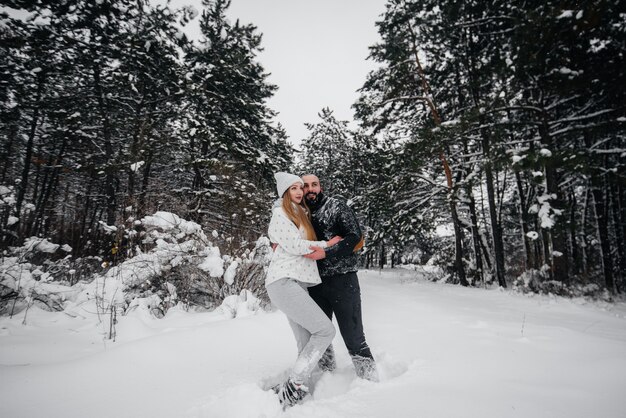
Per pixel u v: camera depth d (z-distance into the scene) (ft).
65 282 15.93
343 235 6.85
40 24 28.76
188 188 33.24
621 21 21.81
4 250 14.71
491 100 27.94
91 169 33.45
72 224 24.85
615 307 20.83
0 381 5.62
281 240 6.03
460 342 8.50
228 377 6.24
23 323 10.05
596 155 23.59
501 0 26.43
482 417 4.43
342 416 4.59
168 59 33.19
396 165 36.70
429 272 44.29
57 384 5.70
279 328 9.61
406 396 5.19
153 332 9.59
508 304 19.04
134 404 5.07
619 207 40.83
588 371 6.18
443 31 32.09
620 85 22.71
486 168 27.40
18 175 54.65
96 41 32.55
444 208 45.09
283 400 5.11
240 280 14.07
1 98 33.01
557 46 22.79
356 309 6.61
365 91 39.75
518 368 6.46
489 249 48.70
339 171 70.95
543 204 25.41
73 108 36.29
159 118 36.55
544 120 26.45
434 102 38.40
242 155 33.12
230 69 35.58
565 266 25.63
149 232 15.24
